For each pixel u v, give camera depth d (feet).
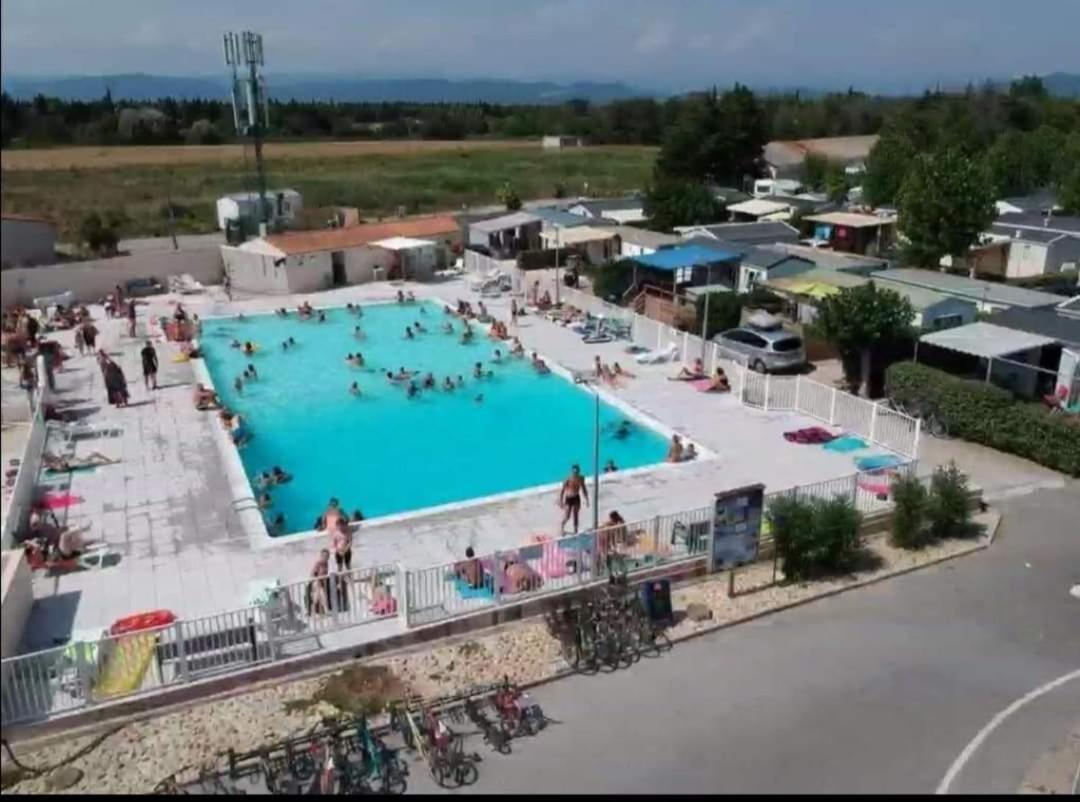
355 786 47.78
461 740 51.65
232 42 184.55
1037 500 85.51
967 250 165.89
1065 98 347.36
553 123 518.78
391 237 187.01
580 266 184.96
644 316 140.87
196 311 156.35
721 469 88.53
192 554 71.87
